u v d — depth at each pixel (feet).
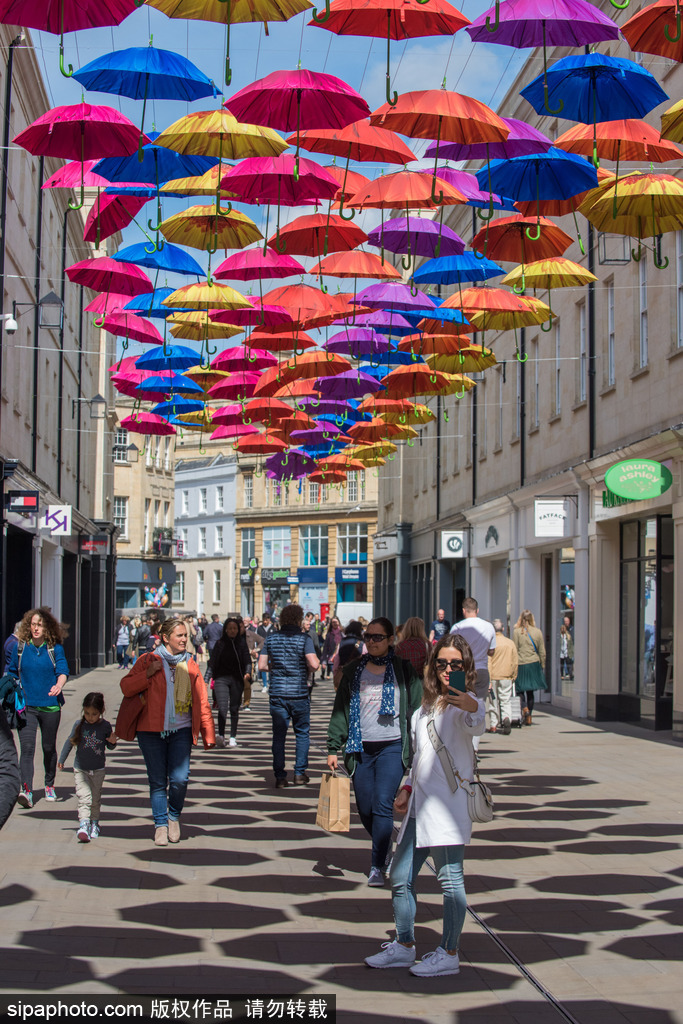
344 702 26.30
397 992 18.65
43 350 94.53
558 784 42.22
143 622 106.83
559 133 73.20
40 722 37.37
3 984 18.26
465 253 40.34
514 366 90.17
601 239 67.26
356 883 26.50
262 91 25.58
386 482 160.04
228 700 56.18
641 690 64.64
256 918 23.27
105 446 156.87
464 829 19.51
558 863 28.81
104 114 26.68
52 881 26.16
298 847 30.73
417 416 56.80
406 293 40.24
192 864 28.37
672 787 41.42
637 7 59.36
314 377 49.19
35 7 20.53
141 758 51.65
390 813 25.68
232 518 262.47
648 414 60.49
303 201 33.09
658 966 20.21
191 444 278.26
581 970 19.97
